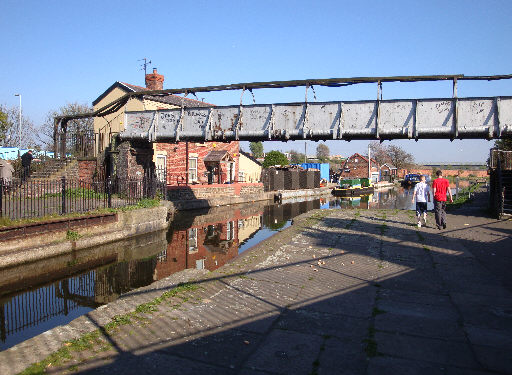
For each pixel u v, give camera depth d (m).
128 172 19.38
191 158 28.77
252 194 33.56
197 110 17.03
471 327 4.53
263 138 15.53
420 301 5.48
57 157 23.42
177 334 4.34
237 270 7.25
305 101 14.78
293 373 3.46
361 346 4.02
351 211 17.95
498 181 15.34
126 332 4.39
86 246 12.50
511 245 9.43
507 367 3.56
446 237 10.62
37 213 12.88
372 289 6.08
